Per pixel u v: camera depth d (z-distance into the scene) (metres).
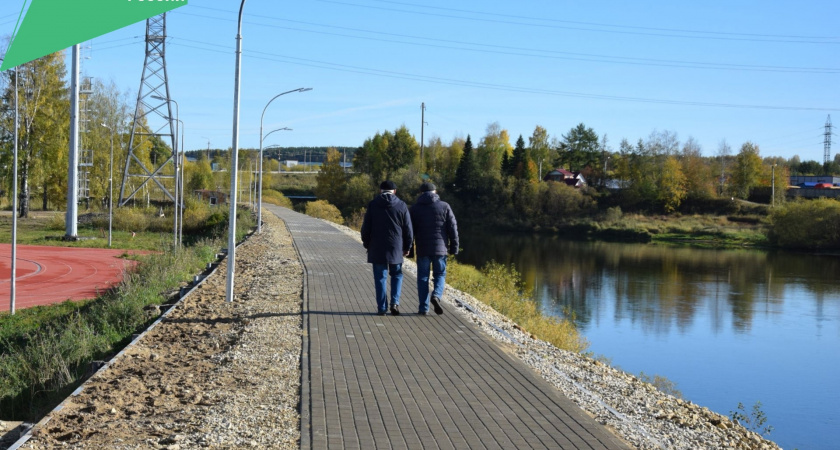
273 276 16.28
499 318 13.62
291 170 153.75
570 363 9.34
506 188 88.44
